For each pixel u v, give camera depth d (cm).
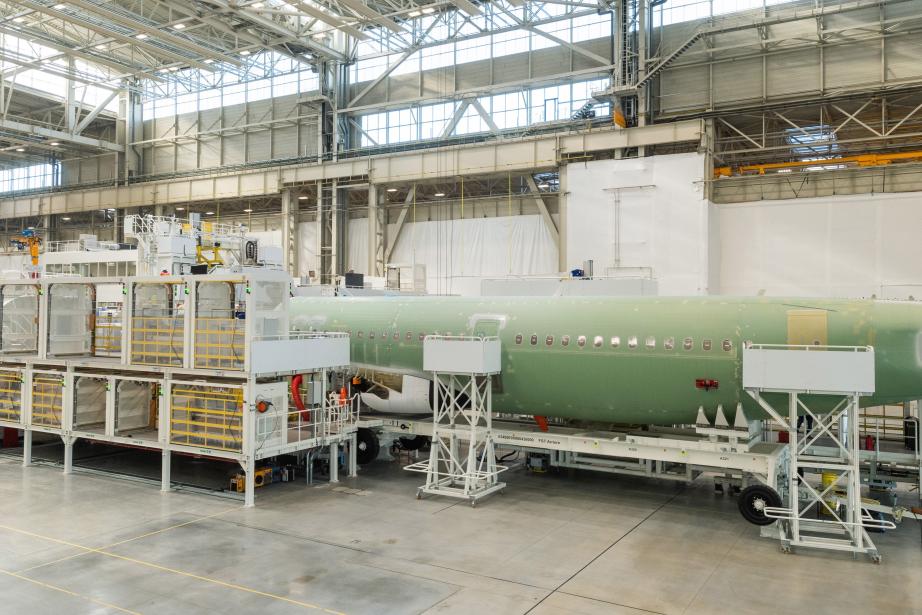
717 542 1455
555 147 3897
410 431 2066
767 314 1705
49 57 4412
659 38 3859
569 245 3850
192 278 1775
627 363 1797
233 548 1380
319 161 4769
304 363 1822
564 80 4144
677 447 1680
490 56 4353
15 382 2195
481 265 4522
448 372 1833
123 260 3916
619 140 3756
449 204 4678
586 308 1917
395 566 1288
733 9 3675
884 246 3334
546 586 1198
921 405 1664
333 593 1155
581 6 3878
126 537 1443
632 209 3700
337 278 4584
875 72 3403
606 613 1088
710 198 3606
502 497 1823
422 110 4603
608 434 1891
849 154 3681
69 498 1756
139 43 3888
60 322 2198
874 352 1459
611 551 1390
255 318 1694
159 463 2189
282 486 1912
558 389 1905
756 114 3709
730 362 1688
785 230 3538
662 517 1644
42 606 1095
